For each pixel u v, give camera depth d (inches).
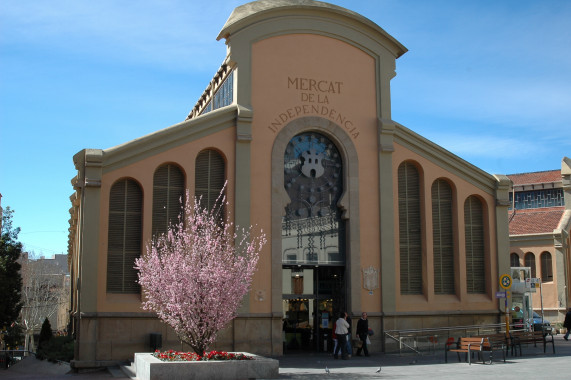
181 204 984.9
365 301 1059.9
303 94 1076.5
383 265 1077.8
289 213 1053.8
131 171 954.7
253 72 1051.9
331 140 1097.4
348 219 1073.5
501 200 1182.3
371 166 1103.0
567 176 1979.6
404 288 1105.4
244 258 866.8
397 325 1071.6
